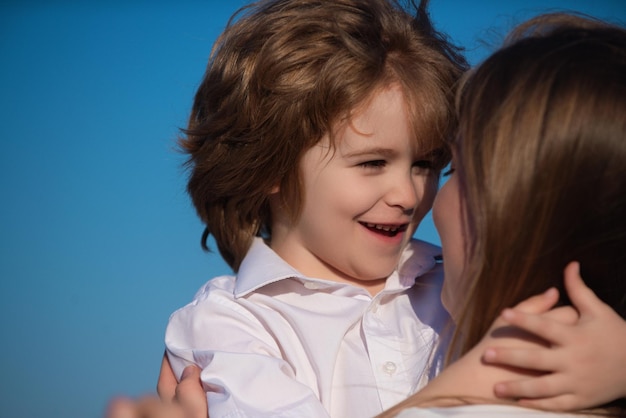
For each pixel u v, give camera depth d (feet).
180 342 5.19
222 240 5.81
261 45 5.32
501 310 3.21
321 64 5.07
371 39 5.15
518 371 3.09
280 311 5.15
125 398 3.49
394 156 4.91
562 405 2.98
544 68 3.23
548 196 3.08
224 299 5.24
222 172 5.53
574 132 3.09
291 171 5.16
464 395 3.05
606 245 3.15
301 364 4.96
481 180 3.22
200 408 4.55
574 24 3.57
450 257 3.67
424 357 4.95
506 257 3.14
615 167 3.08
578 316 3.12
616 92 3.15
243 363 4.71
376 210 4.96
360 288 5.24
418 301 5.32
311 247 5.28
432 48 5.31
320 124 4.96
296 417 4.39
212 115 5.59
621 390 3.03
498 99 3.27
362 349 5.08
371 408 4.79
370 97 4.87
